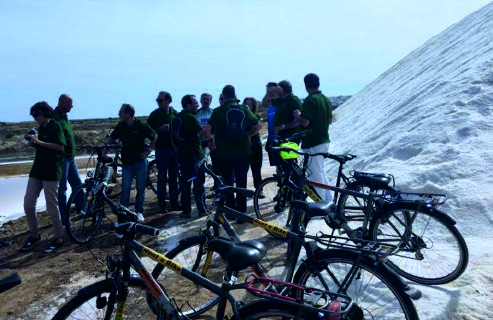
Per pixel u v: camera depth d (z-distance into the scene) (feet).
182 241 12.21
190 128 21.21
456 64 33.01
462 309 10.32
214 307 12.32
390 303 9.12
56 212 19.13
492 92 22.93
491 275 11.57
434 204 11.62
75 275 15.85
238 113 19.71
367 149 26.61
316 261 9.43
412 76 46.24
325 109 18.25
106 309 8.91
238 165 20.20
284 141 17.07
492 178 16.62
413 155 21.61
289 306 7.56
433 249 12.71
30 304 13.75
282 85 21.11
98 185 18.97
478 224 14.74
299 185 15.15
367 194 13.11
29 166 70.54
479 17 44.55
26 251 19.31
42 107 18.74
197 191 22.13
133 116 21.18
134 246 8.91
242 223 20.18
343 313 7.01
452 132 21.07
